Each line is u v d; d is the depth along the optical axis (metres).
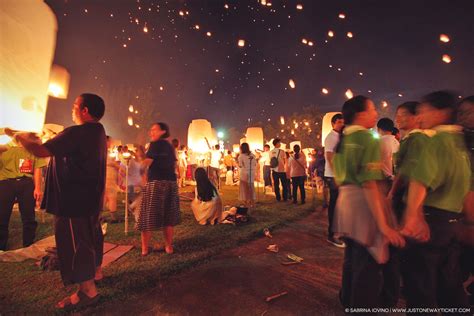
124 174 6.97
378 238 2.17
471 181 2.47
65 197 2.79
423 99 2.43
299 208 8.21
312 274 3.82
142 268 3.83
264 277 3.70
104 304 2.98
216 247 4.69
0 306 2.92
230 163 15.43
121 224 6.16
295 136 36.81
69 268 2.84
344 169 2.34
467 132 2.62
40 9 1.75
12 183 4.50
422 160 2.15
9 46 1.62
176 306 3.00
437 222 2.21
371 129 2.47
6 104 1.63
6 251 4.38
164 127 4.52
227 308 2.98
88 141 2.85
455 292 2.31
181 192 11.72
